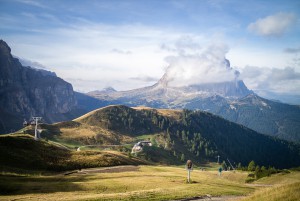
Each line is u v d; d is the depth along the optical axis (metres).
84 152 128.50
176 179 74.88
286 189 34.94
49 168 96.94
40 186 55.84
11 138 109.12
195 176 90.31
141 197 45.12
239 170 147.25
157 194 48.47
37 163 97.12
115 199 42.84
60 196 46.59
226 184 74.75
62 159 109.44
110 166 114.50
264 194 35.78
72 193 50.66
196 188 58.75
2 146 99.38
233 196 52.91
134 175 81.38
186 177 82.00
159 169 111.56
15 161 92.56
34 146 112.00
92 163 112.81
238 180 109.06
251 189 67.88
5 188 52.28
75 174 89.25
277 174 108.62
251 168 146.38
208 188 60.00
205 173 118.06
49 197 45.38
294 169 117.69
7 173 74.94
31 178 64.88
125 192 52.19
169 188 57.22
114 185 60.12
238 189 64.25
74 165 106.00
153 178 74.44
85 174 84.25
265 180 103.50
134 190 56.78
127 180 68.25
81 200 41.81
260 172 113.19
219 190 58.22
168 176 82.00
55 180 65.75
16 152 99.81
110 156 129.50
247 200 35.75
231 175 116.38
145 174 85.25
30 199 43.12
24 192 51.00
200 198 48.88
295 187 34.97
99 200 42.00
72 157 115.94
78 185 58.38
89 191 53.69
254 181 104.62
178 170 114.00
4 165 85.38
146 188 59.31
